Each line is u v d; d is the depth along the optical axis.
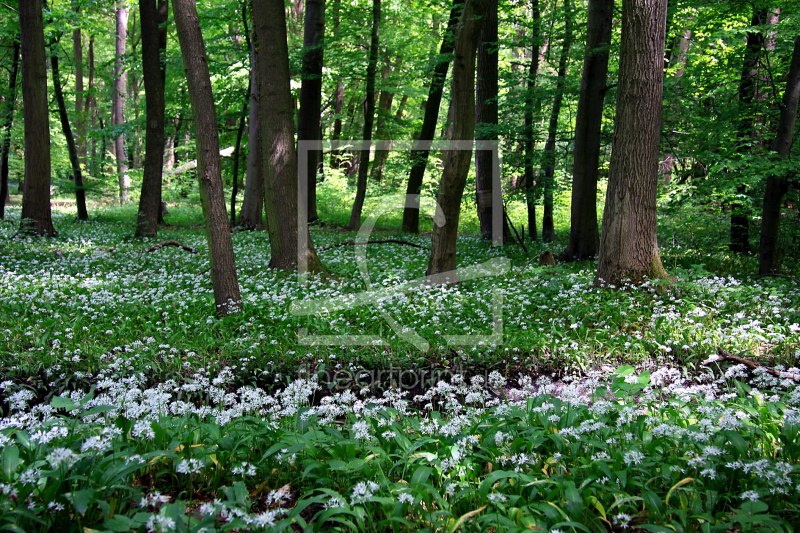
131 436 3.67
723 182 10.09
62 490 2.72
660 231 14.43
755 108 11.88
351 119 31.58
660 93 8.12
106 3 19.17
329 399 4.39
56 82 18.42
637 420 3.59
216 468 3.25
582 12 14.56
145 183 16.23
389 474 3.32
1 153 17.88
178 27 7.21
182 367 6.05
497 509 2.84
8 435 3.22
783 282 9.01
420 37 21.41
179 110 24.38
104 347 6.29
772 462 3.09
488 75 15.34
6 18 16.58
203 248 13.89
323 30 17.14
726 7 11.42
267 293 8.76
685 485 2.98
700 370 5.87
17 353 6.01
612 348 6.36
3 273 9.81
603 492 2.94
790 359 5.81
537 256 11.99
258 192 18.88
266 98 10.17
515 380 6.04
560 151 16.36
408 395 5.79
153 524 2.44
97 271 10.63
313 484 3.27
